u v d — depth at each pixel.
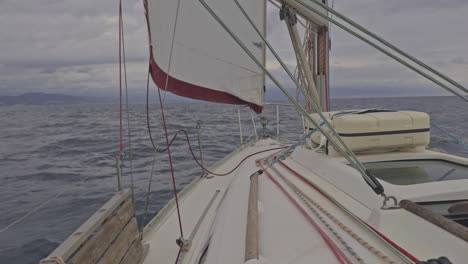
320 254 1.42
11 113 55.75
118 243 1.74
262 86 3.84
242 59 3.57
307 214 1.79
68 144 13.30
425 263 1.11
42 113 53.38
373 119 2.33
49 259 1.18
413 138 2.36
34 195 6.36
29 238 4.38
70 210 5.34
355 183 1.96
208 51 3.22
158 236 2.46
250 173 2.87
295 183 2.35
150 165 8.31
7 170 8.70
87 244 1.41
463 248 1.27
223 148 10.52
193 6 2.96
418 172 2.17
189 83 3.13
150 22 2.53
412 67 1.88
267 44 1.58
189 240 2.21
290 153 3.41
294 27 2.29
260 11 3.62
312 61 3.99
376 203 1.70
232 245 1.60
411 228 1.47
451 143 7.90
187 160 8.75
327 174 2.30
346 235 1.53
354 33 1.87
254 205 1.88
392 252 1.36
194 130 16.08
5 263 3.80
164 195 5.58
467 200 1.74
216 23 3.23
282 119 19.92
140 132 16.20
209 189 3.39
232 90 3.57
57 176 7.84
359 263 1.29
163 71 2.77
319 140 2.74
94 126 22.34
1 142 14.96
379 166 2.32
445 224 1.38
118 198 1.83
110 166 8.80
